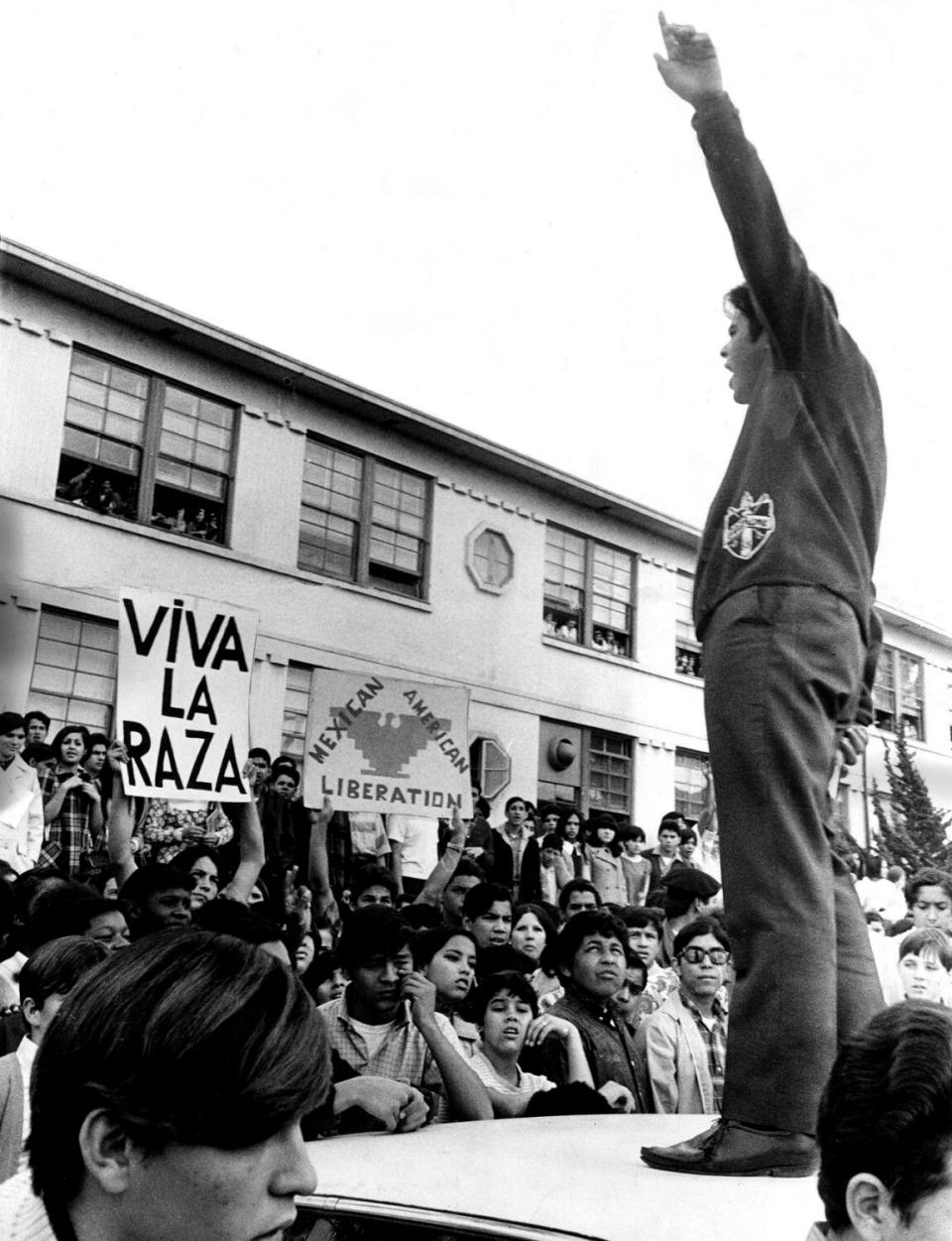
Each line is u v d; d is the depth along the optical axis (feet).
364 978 14.02
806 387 7.11
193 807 30.81
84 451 45.60
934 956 18.07
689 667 69.00
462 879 26.91
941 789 76.54
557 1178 5.64
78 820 28.86
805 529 6.80
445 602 56.75
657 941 21.47
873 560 7.37
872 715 7.42
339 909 31.45
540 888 37.83
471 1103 12.41
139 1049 3.34
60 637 43.70
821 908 6.30
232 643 23.41
